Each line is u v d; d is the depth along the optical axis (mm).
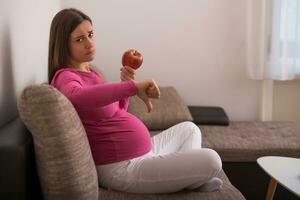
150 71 2912
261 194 2246
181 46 2881
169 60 2900
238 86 2951
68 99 1274
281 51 2725
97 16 2812
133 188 1492
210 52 2891
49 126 1161
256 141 2277
